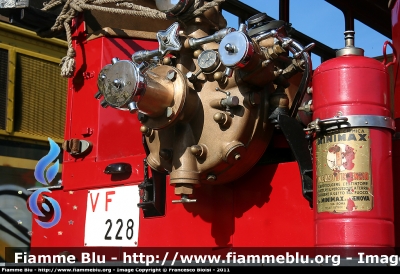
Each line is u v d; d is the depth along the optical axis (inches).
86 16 120.3
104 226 104.3
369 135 65.1
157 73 82.3
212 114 79.9
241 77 78.5
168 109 79.4
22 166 182.7
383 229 63.6
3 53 181.9
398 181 69.4
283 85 82.6
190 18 88.6
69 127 119.3
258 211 82.0
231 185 85.5
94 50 118.1
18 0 120.6
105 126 113.1
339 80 67.1
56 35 128.0
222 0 87.0
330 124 66.2
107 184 105.7
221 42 76.5
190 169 80.0
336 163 65.2
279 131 84.9
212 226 86.9
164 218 93.7
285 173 80.2
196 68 84.4
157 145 87.9
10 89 181.2
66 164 115.0
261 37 80.0
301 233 77.0
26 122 185.3
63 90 197.8
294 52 80.0
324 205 65.5
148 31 122.9
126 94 76.7
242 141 78.9
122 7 120.9
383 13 134.8
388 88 68.2
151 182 93.8
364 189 63.7
